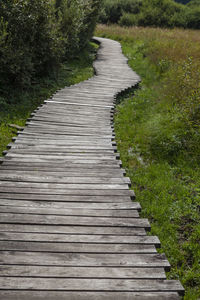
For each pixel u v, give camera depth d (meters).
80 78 12.58
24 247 3.22
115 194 4.41
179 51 14.86
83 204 4.11
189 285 3.56
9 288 2.71
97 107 8.82
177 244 4.18
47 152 5.70
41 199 4.15
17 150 5.69
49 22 10.65
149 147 6.96
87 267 3.02
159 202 5.02
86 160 5.47
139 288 2.82
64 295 2.70
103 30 26.58
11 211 3.84
